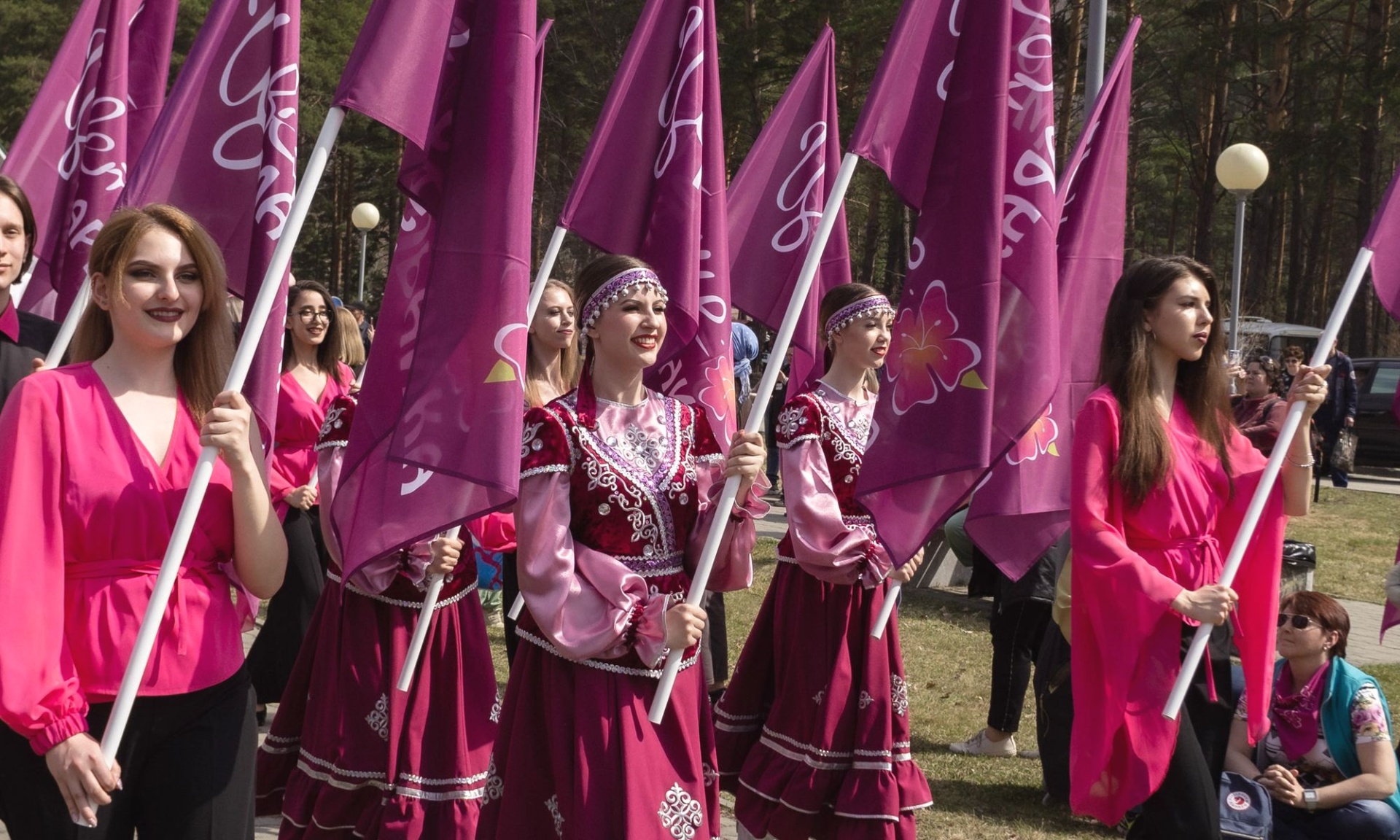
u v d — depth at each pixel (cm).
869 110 390
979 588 634
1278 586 404
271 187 418
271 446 402
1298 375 397
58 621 262
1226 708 388
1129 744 370
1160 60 2998
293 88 423
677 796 340
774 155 588
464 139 343
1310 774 461
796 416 468
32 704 254
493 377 338
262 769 464
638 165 506
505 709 354
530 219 345
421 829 431
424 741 435
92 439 274
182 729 279
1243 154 1275
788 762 462
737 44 2639
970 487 406
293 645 586
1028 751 625
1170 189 3894
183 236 286
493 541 464
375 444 382
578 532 344
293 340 630
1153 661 374
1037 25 412
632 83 504
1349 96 2612
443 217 346
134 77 528
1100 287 509
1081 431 386
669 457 355
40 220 518
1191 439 395
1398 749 512
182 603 279
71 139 522
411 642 436
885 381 416
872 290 481
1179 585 378
